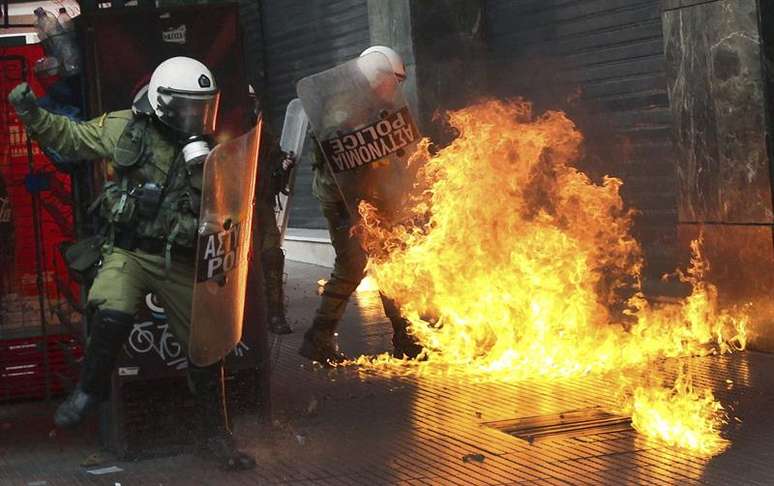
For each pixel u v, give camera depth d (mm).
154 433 8664
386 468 7996
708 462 7762
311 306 16250
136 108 7949
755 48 11086
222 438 8281
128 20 8508
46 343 10352
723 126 11500
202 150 7648
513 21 16094
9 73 10344
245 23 24000
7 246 10484
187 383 8672
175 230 7797
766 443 8172
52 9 22297
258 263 9031
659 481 7371
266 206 13633
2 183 10406
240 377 9070
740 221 11391
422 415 9469
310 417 9594
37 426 9922
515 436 8648
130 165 7859
